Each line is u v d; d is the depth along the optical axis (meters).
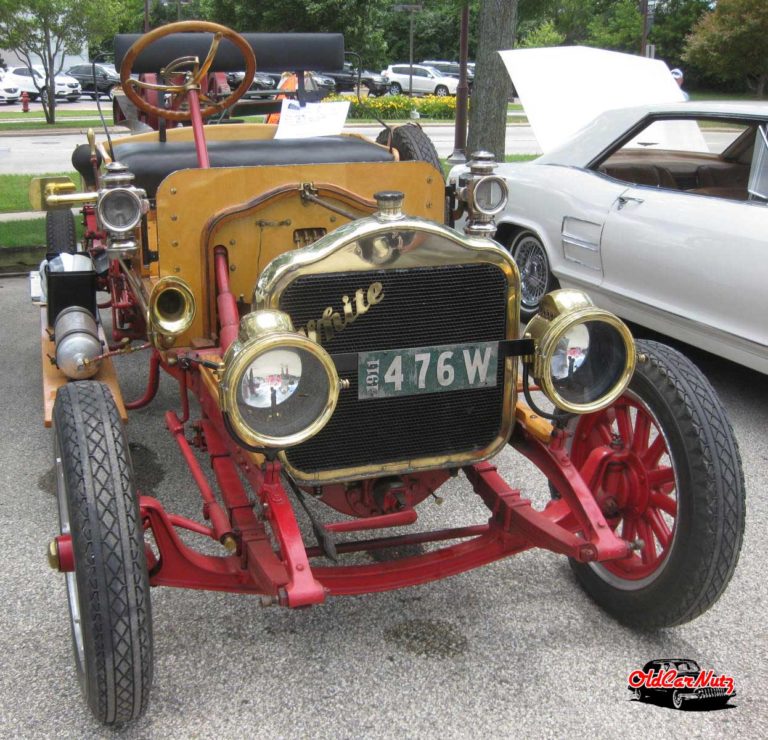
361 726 2.46
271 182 3.13
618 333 2.48
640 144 5.31
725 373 5.39
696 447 2.59
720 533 2.54
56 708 2.52
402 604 3.04
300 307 2.35
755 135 4.64
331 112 3.88
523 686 2.63
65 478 2.31
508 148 17.25
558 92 6.65
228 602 3.03
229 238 3.11
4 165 14.20
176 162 3.65
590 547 2.52
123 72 3.42
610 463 2.97
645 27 25.41
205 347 3.09
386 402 2.52
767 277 4.18
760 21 28.33
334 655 2.77
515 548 2.84
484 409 2.65
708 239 4.50
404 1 42.56
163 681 2.63
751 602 3.09
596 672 2.70
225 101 3.76
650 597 2.75
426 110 26.36
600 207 5.26
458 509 3.74
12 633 2.85
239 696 2.58
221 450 2.98
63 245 5.07
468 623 2.94
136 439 4.36
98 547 2.20
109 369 3.75
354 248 2.34
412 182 3.30
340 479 2.55
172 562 2.46
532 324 2.57
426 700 2.57
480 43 8.61
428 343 2.50
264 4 24.48
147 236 3.18
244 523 2.58
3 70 32.47
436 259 2.43
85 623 2.21
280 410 2.23
